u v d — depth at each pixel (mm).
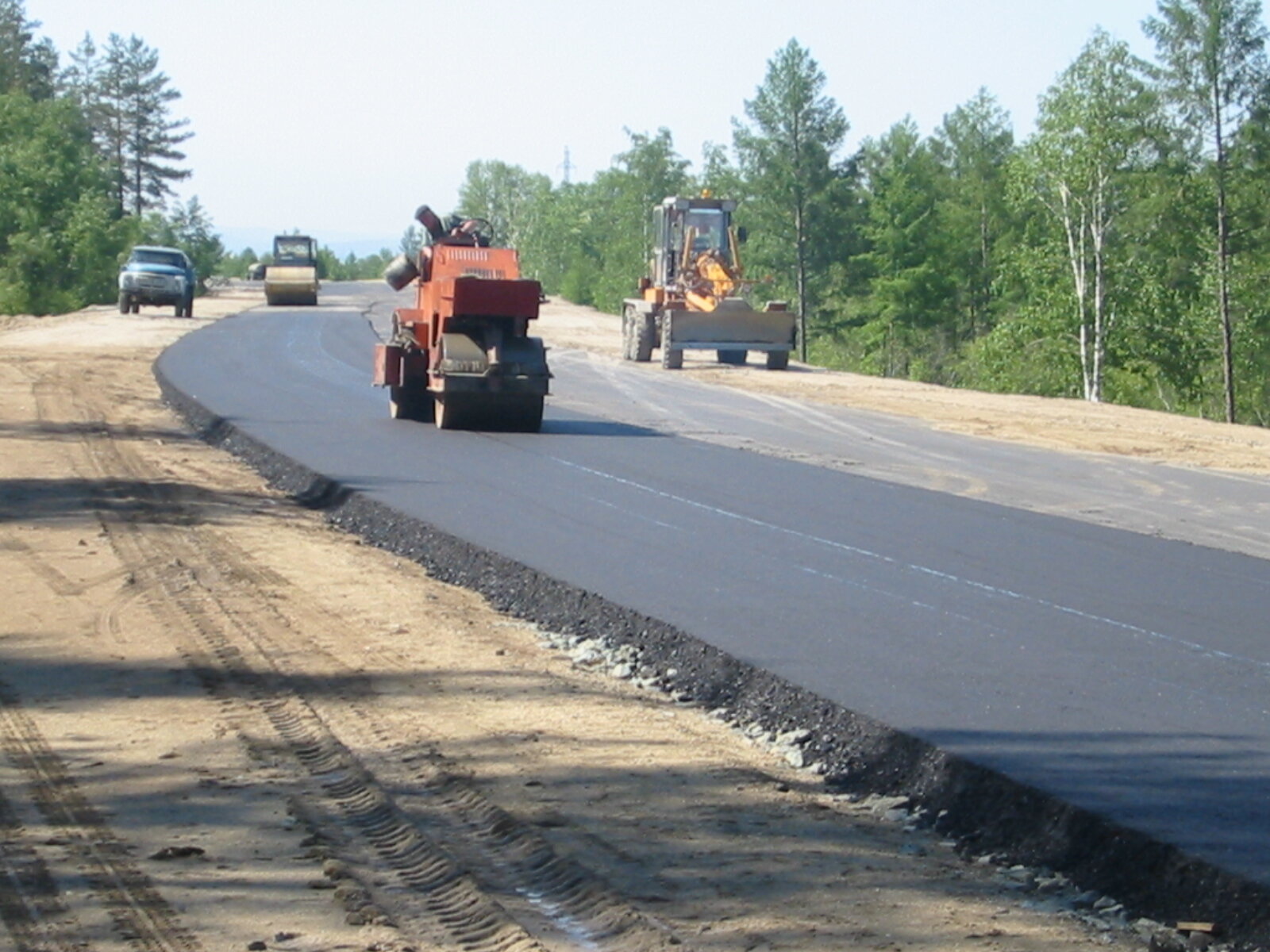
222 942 5418
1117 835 6879
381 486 17250
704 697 9828
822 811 7477
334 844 6570
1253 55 50906
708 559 13398
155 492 17031
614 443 21938
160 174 118875
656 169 101750
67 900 5781
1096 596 12188
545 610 12000
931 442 24125
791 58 83312
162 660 9922
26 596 11727
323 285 101062
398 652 10414
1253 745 8273
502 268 23047
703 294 38469
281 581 12664
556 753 8078
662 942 5508
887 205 83875
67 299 72938
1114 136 51219
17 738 8078
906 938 5691
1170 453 24172
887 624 11086
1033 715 8812
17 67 111500
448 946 5504
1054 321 55250
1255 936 5973
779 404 30109
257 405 25766
